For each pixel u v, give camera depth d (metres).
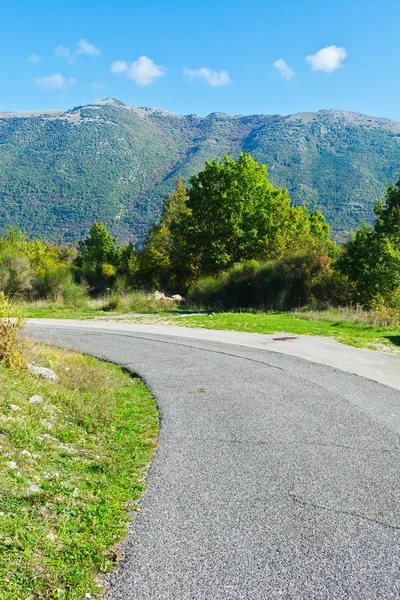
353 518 4.03
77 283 36.22
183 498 4.44
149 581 3.21
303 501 4.35
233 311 24.81
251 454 5.57
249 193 34.06
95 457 5.46
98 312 25.88
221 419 7.01
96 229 70.00
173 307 28.11
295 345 13.68
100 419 6.96
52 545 3.53
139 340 15.62
